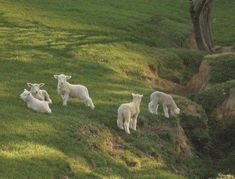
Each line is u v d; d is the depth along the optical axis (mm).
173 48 48406
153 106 27172
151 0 68250
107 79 33656
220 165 26672
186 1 71625
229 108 31609
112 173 20312
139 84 34844
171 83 40656
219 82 36844
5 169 17719
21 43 37938
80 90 25219
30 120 21938
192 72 44281
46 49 37531
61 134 21469
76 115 23984
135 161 22328
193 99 34344
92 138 22281
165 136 25938
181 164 24906
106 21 51000
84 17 50594
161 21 57250
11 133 20516
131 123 24641
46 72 31938
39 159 19078
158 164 22938
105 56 38812
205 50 49781
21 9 48469
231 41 58531
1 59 32938
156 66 41781
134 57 40938
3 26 42312
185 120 29172
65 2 55406
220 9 73625
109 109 26000
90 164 20516
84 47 39812
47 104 23453
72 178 18875
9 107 23109
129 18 54500
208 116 32094
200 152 28203
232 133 29922
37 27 43625
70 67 34281
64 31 44031
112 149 22578
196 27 49375
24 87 27594
